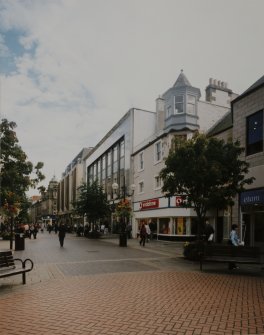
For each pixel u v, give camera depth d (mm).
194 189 15398
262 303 7215
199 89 30594
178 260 14859
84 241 29797
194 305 7031
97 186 39250
